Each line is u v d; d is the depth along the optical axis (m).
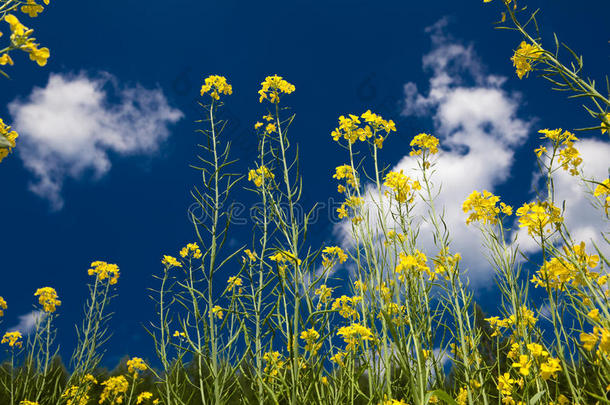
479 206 2.14
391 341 1.65
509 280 1.91
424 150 2.67
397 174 2.14
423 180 2.48
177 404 1.93
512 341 2.22
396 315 1.70
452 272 2.22
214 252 1.71
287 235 1.92
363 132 2.46
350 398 2.02
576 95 1.37
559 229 1.48
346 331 2.08
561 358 1.41
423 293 1.83
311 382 1.70
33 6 1.48
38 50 1.39
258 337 1.96
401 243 1.92
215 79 2.30
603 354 1.30
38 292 4.49
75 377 4.14
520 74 1.86
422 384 1.45
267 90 2.39
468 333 2.21
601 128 1.28
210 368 1.58
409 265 1.66
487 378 2.02
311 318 1.90
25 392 3.91
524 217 1.54
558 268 1.56
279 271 1.66
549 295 1.44
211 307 1.64
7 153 1.70
